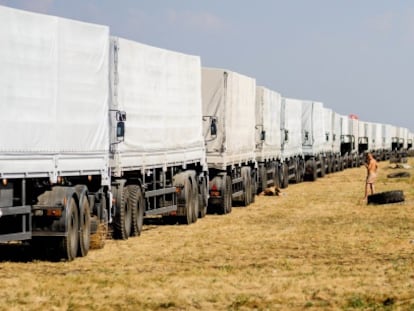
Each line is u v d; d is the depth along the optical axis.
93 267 42.84
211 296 34.34
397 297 33.88
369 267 42.81
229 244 53.59
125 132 53.75
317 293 35.00
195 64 71.00
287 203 90.94
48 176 43.41
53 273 40.56
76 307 31.91
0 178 39.66
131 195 56.75
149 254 48.34
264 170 103.38
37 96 42.44
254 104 92.12
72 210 45.03
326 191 111.50
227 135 76.44
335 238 56.78
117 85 52.31
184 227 64.88
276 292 35.38
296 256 47.84
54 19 43.91
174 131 64.88
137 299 33.62
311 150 138.75
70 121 45.59
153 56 59.53
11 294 34.34
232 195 80.12
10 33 40.44
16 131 40.78
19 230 42.41
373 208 82.62
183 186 66.31
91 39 47.50
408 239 55.72
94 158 48.44
